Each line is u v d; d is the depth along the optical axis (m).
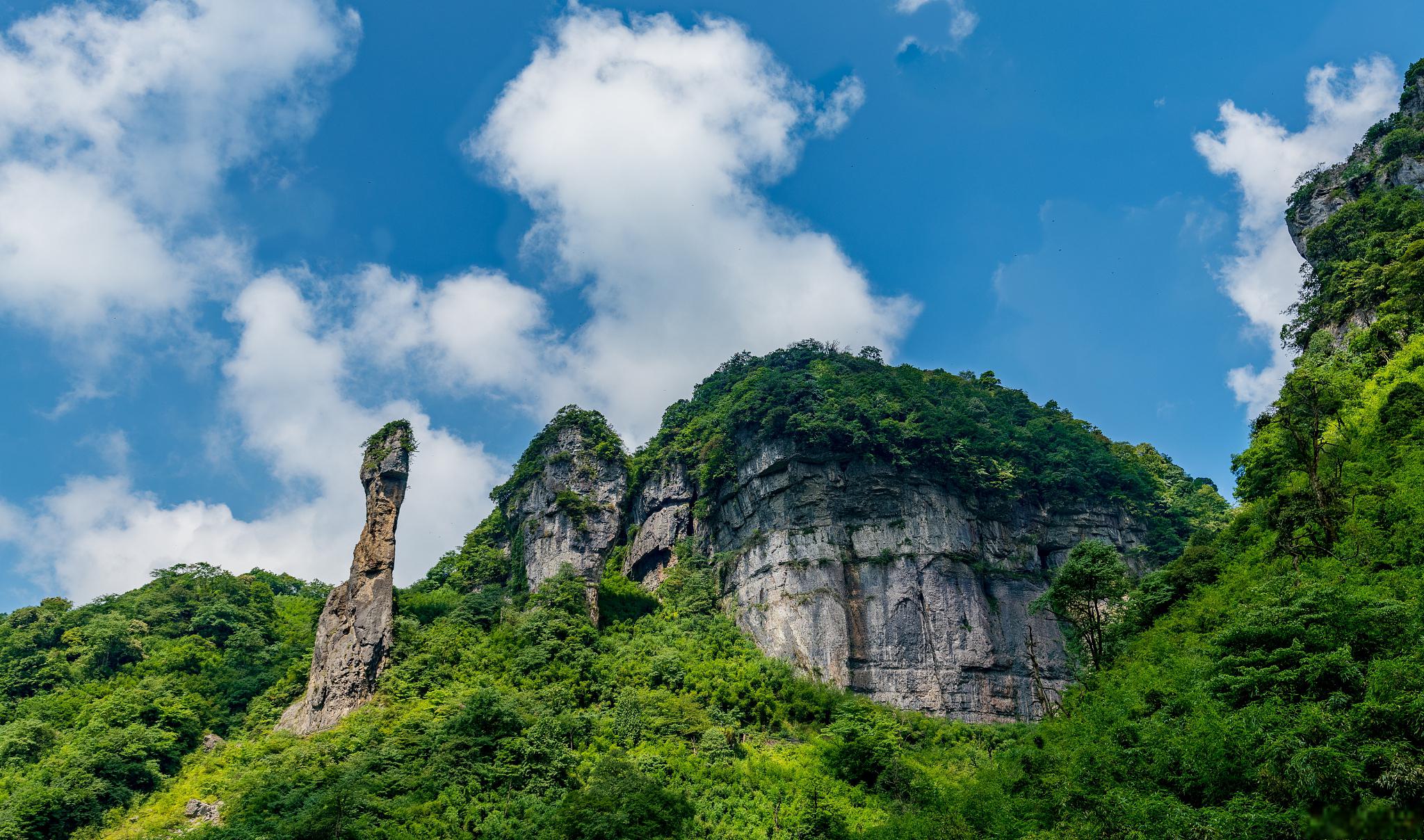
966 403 140.00
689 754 83.62
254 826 72.25
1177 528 135.50
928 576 117.06
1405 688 36.69
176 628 121.50
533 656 100.69
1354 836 17.75
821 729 98.75
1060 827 48.03
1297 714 39.62
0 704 101.69
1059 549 128.25
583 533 133.62
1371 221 109.44
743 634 117.06
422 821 68.75
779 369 149.62
